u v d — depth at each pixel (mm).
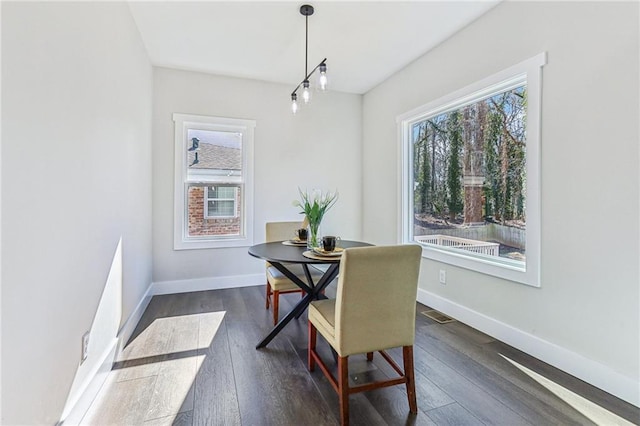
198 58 3309
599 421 1538
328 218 4324
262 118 3947
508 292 2375
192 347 2295
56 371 1290
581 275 1906
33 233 1120
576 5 1906
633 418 1561
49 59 1224
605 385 1778
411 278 1601
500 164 2539
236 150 3896
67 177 1379
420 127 3502
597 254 1827
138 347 2289
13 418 1013
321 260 2021
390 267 1545
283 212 4078
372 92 4207
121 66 2209
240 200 3928
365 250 1489
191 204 3725
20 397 1049
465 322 2762
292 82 3977
